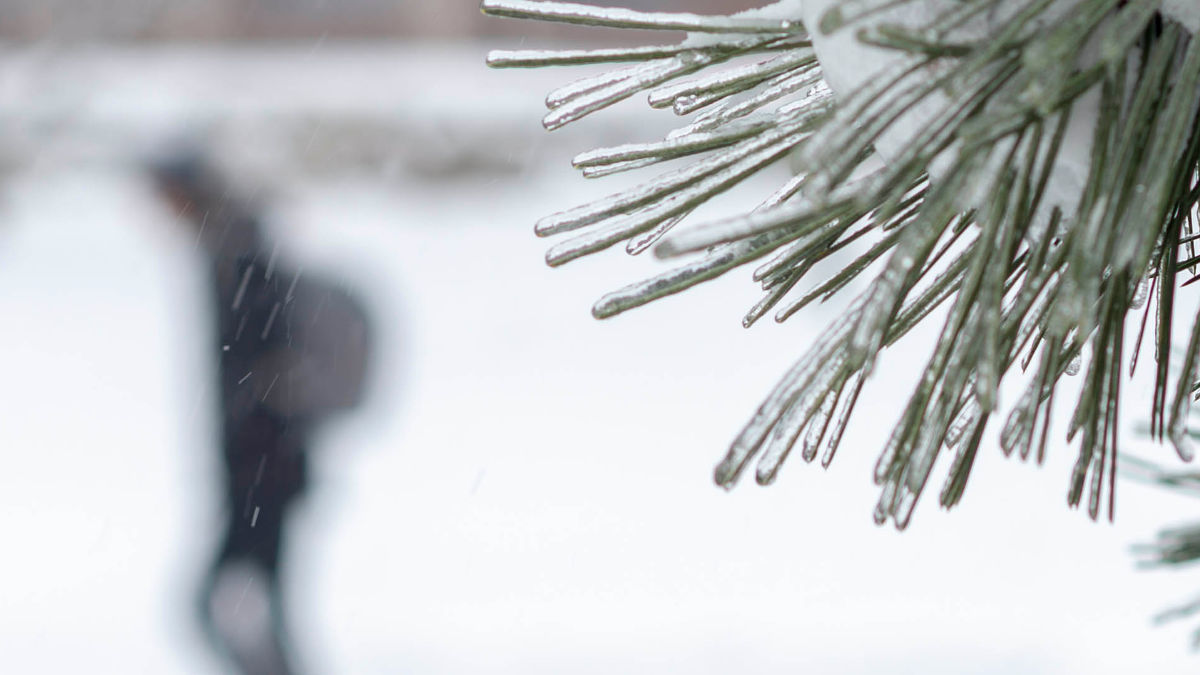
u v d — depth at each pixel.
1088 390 0.39
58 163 10.82
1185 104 0.34
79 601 5.38
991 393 0.33
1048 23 0.35
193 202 4.13
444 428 7.46
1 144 10.70
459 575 5.48
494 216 10.73
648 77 0.47
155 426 7.52
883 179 0.34
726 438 7.30
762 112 0.47
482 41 12.67
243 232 3.88
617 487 6.53
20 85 11.12
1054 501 5.55
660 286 0.41
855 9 0.35
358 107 10.86
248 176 10.27
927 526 5.51
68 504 6.52
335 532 5.86
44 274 9.83
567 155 10.84
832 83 0.40
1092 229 0.34
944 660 4.59
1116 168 0.34
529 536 5.91
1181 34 0.38
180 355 8.55
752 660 4.69
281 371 3.82
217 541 3.91
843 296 8.29
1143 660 4.45
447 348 8.68
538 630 5.01
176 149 4.25
